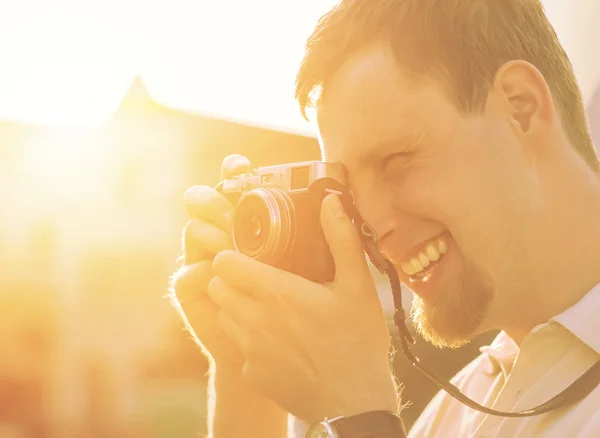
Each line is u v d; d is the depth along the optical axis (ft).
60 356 21.44
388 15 3.82
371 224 3.93
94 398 20.57
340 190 3.92
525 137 3.65
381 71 3.79
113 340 21.68
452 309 3.82
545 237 3.60
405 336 3.96
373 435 3.61
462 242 3.72
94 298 22.27
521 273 3.64
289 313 3.82
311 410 3.85
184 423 20.07
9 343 21.29
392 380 3.88
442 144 3.68
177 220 24.36
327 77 4.01
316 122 4.17
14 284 21.76
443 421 4.59
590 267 3.55
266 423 4.65
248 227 4.12
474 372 4.58
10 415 20.24
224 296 4.01
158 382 21.52
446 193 3.69
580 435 3.03
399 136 3.75
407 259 3.97
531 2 3.95
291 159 23.26
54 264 22.95
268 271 3.85
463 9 3.76
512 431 3.49
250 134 23.62
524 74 3.68
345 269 3.81
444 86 3.68
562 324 3.42
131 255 23.03
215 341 4.65
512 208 3.62
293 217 3.89
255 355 3.95
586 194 3.63
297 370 3.85
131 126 23.80
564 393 3.25
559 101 3.80
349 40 3.92
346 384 3.76
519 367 3.63
